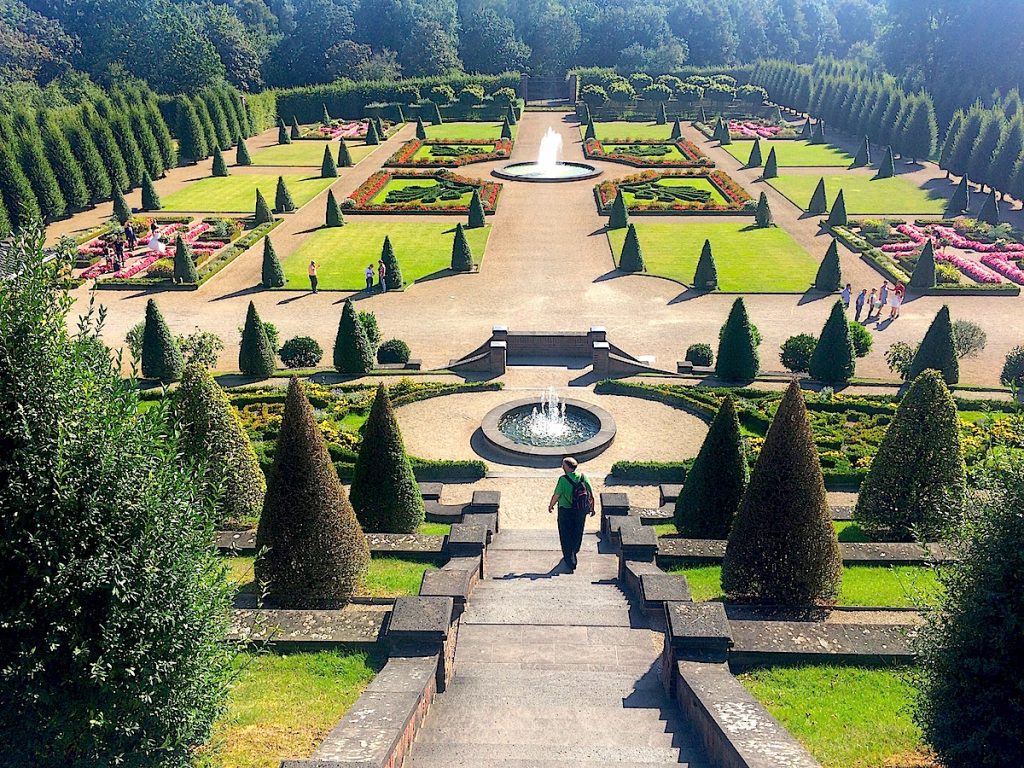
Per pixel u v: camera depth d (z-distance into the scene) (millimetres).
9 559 7719
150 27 116688
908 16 106438
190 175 78062
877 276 47000
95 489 7898
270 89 121062
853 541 19484
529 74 145375
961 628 9492
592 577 17297
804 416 14508
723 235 55344
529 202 65125
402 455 20016
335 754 8836
